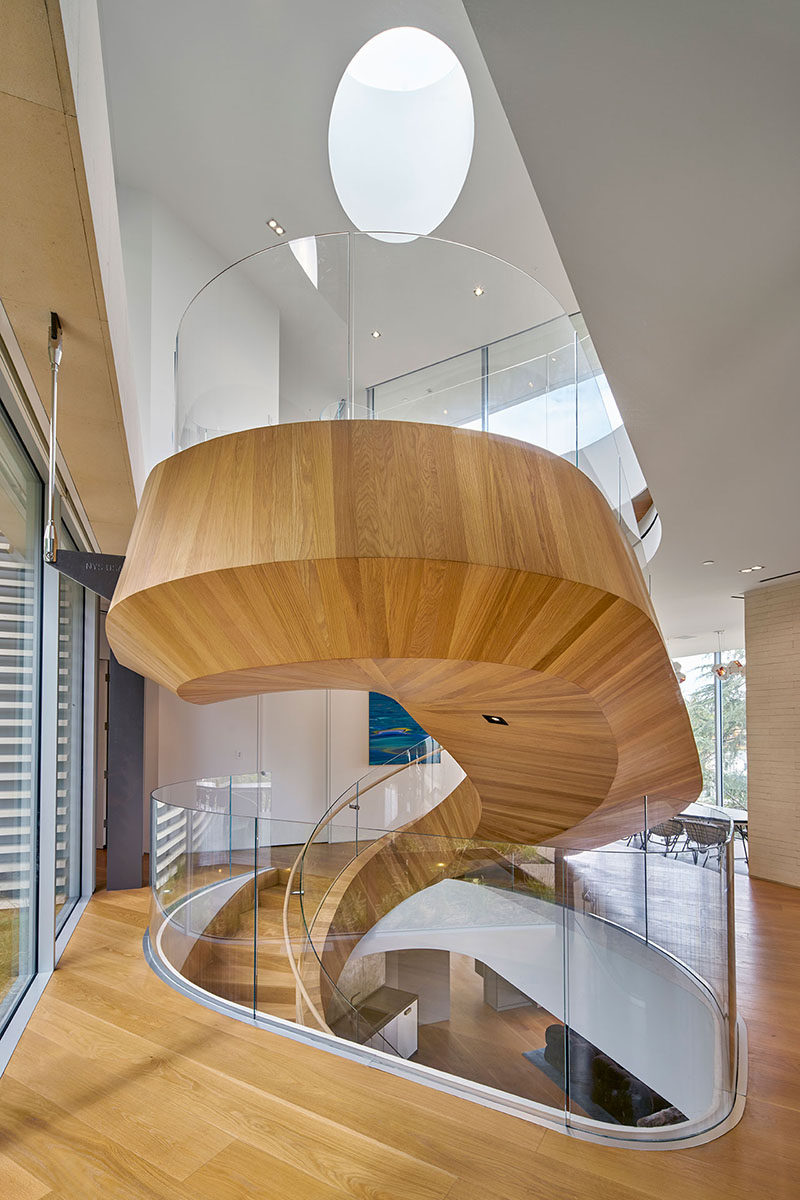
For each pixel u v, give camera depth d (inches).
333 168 225.3
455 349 116.1
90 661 262.1
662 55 77.2
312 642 107.1
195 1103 121.1
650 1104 126.9
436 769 303.4
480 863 136.8
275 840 163.0
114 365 117.6
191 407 128.1
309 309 116.3
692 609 436.1
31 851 175.9
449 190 227.9
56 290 95.7
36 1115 116.8
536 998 127.0
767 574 332.8
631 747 164.4
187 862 185.8
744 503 224.1
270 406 115.3
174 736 363.6
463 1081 131.0
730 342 130.6
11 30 56.9
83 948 203.5
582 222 101.6
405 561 96.0
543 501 110.0
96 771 268.5
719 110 83.4
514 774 192.7
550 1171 106.4
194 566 103.3
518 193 224.5
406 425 104.7
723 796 626.2
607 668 127.0
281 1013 155.8
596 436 145.6
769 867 361.1
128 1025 151.6
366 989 145.2
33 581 170.1
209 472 108.9
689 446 178.1
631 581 124.7
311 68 192.5
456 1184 101.7
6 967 153.5
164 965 189.6
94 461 162.7
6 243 85.7
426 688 135.6
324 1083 128.6
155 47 185.5
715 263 109.6
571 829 231.9
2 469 143.1
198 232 258.1
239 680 133.9
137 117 208.1
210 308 125.6
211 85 197.6
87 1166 103.7
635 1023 130.3
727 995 141.5
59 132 68.1
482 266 120.0
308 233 254.2
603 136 87.8
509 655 112.0
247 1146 109.2
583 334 271.0
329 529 97.2
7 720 153.1
